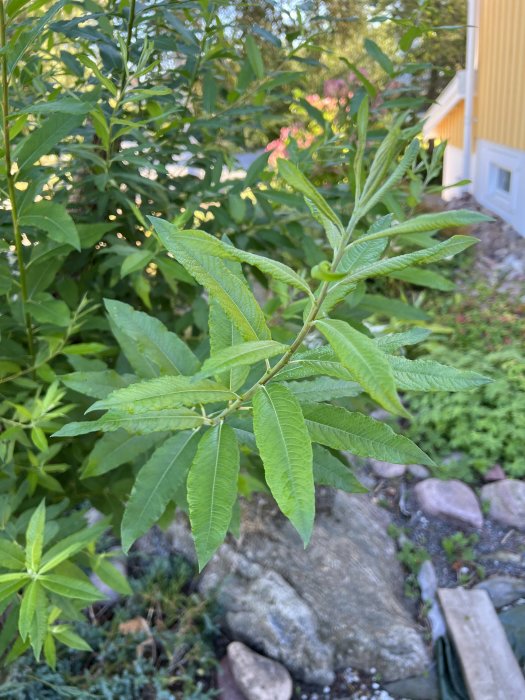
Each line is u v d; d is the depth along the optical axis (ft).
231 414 1.24
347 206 2.29
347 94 2.61
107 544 3.61
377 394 0.76
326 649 3.33
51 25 1.82
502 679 3.24
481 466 4.41
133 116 2.26
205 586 3.52
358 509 4.11
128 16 1.98
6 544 1.45
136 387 0.99
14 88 2.01
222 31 2.16
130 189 2.22
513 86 7.11
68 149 1.85
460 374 0.97
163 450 1.28
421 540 4.07
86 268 2.28
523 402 4.56
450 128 9.35
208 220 2.34
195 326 2.36
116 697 2.96
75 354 1.81
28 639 1.57
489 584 3.77
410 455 1.09
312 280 2.28
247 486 1.94
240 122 2.54
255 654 3.29
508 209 7.38
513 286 6.23
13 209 1.55
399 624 3.44
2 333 1.91
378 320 4.84
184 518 3.73
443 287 1.99
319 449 1.32
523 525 4.13
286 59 2.31
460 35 8.46
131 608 3.38
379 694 3.27
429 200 7.08
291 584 3.49
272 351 0.92
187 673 3.19
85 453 2.06
